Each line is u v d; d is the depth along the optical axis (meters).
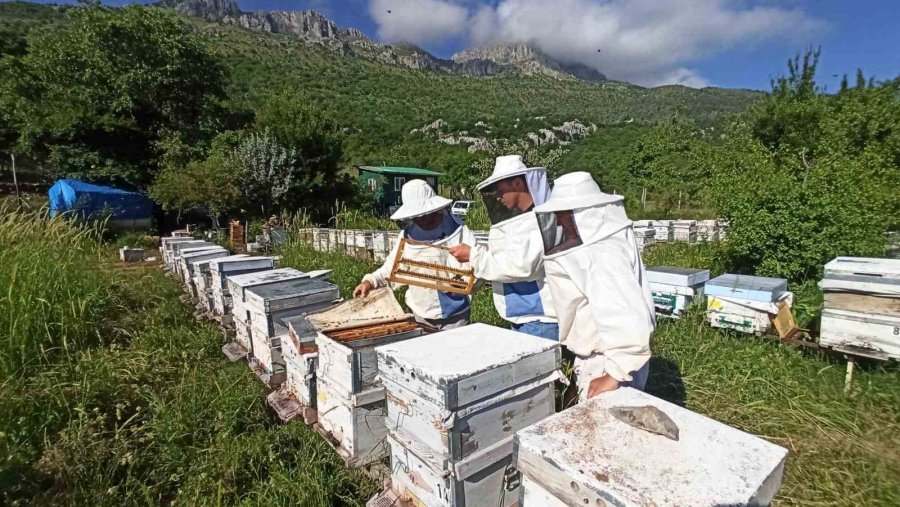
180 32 24.30
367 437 2.79
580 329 2.34
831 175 6.71
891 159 11.61
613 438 1.40
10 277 4.76
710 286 4.81
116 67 22.16
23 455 2.85
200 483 2.70
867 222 6.09
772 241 6.37
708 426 1.44
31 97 21.80
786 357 4.10
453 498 1.85
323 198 23.94
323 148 23.91
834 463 2.80
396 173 32.72
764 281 4.69
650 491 1.14
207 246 8.58
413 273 3.18
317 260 8.79
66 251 6.24
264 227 15.33
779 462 1.26
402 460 2.19
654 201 27.25
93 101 21.23
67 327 4.66
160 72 22.44
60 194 16.33
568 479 1.26
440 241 3.68
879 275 3.50
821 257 5.96
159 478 2.85
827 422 3.20
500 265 2.77
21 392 3.50
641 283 2.13
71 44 22.19
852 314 3.63
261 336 3.95
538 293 2.87
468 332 2.39
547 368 2.10
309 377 3.17
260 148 20.89
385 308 3.31
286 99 24.53
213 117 25.14
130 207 17.09
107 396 3.69
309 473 2.74
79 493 2.63
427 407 1.91
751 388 3.70
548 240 2.25
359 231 10.98
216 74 25.34
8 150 22.91
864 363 3.97
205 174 17.31
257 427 3.36
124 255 11.83
